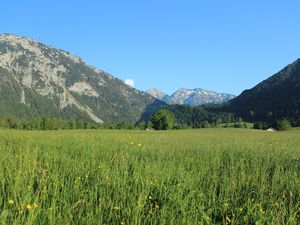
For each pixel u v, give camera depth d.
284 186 9.81
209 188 9.00
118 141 21.12
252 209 7.37
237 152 16.91
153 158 13.12
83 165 10.49
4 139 20.23
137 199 7.68
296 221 7.08
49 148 14.91
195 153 16.16
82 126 150.25
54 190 7.67
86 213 6.69
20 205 6.54
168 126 153.38
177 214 7.11
